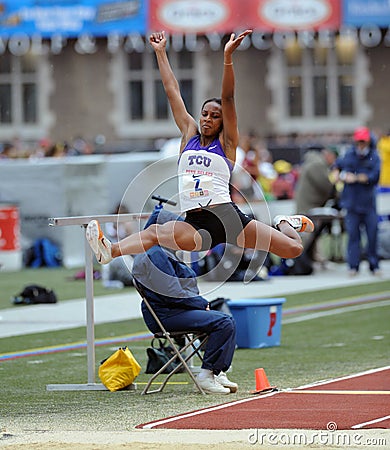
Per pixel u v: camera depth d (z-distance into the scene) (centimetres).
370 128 13775
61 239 8288
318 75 13738
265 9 12231
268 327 4297
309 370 3709
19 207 8312
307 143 12950
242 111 13712
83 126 13712
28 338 4647
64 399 3203
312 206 7425
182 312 3266
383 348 4253
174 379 3562
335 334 4684
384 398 3081
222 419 2789
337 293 6269
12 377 3650
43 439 2581
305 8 12250
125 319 5275
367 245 7188
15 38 13112
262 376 3281
